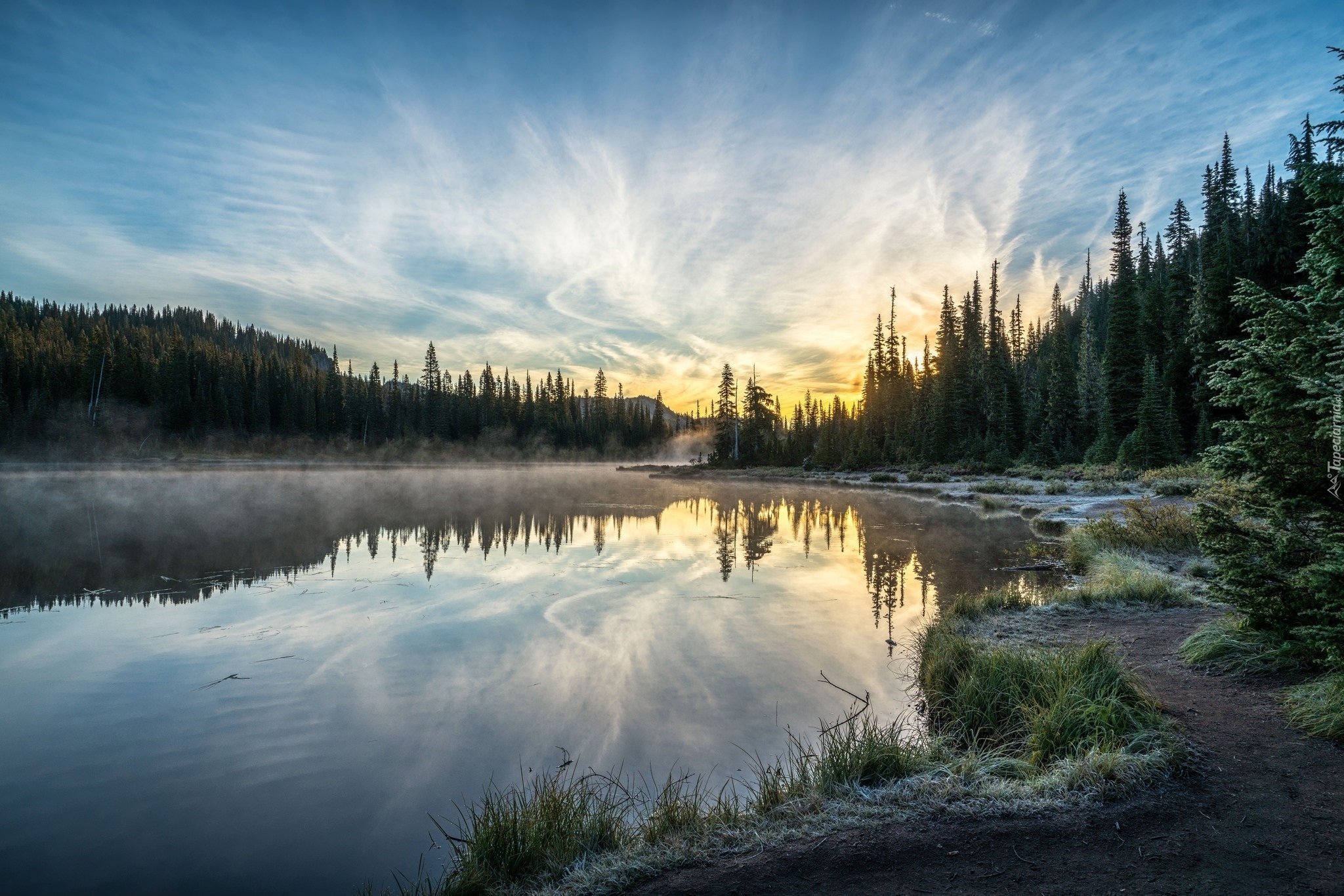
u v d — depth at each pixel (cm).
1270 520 562
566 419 11188
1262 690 546
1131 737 464
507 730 633
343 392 9112
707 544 1961
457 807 495
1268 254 3284
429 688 750
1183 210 5794
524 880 375
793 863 357
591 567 1546
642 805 479
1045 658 632
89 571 1479
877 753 484
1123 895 309
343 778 542
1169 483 2233
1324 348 499
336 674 803
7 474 5028
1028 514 2420
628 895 338
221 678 793
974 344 6347
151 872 415
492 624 1032
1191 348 3678
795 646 903
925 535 2012
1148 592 964
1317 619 538
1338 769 410
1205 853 338
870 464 5781
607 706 689
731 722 644
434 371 9362
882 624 1020
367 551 1794
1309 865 319
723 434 7788
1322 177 496
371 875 412
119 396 6781
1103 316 7162
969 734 555
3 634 987
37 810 493
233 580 1390
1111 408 4044
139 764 565
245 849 442
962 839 370
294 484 4494
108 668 825
